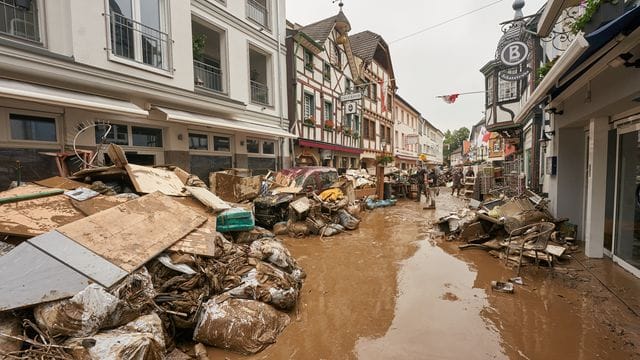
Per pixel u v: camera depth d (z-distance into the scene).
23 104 5.54
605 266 5.12
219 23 9.90
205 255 3.54
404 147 32.12
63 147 6.14
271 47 12.34
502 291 4.28
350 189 11.47
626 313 3.63
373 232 8.16
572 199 6.95
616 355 2.87
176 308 2.98
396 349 2.99
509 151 17.12
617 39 3.29
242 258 4.01
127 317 2.50
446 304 3.96
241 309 3.11
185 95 8.38
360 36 23.47
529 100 6.12
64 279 2.47
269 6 12.27
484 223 6.99
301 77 14.21
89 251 2.81
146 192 4.79
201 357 2.77
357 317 3.63
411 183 16.62
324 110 16.31
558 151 7.03
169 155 8.33
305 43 14.11
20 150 5.56
